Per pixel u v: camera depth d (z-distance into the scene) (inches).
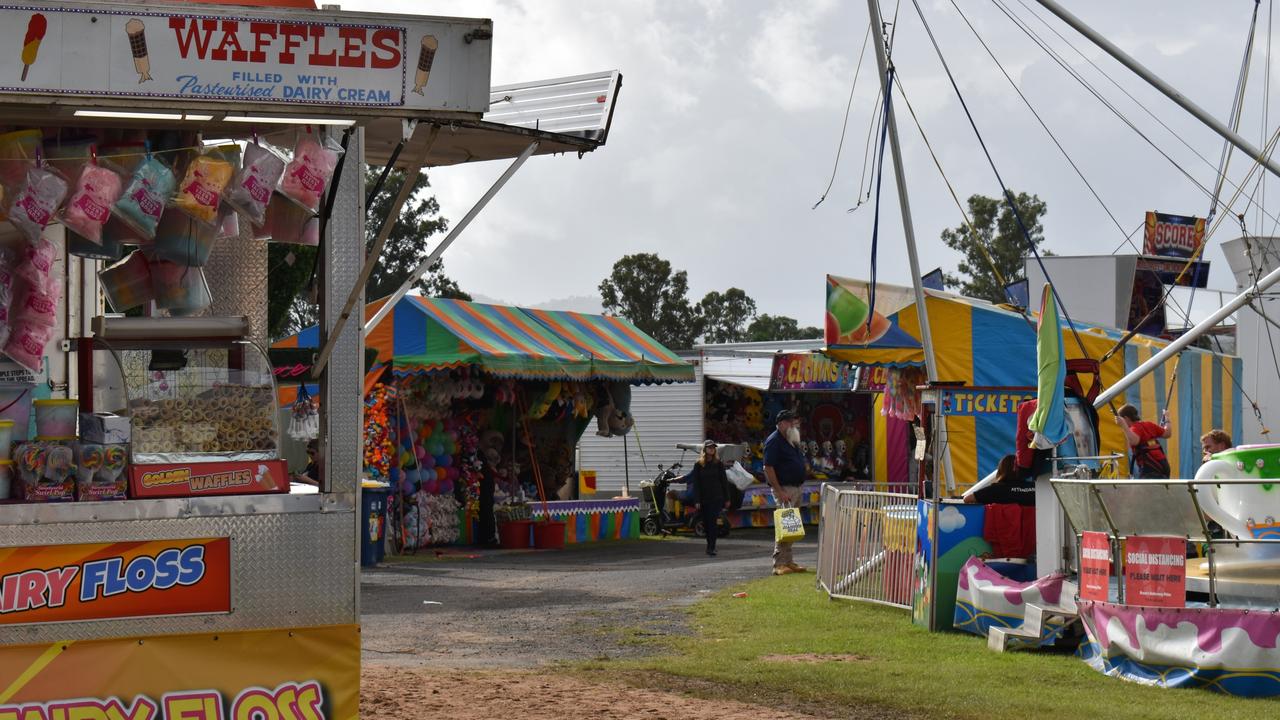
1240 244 910.4
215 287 291.0
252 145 220.5
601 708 279.9
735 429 1167.0
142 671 210.4
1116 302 1039.0
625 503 924.0
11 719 203.5
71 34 189.2
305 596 219.0
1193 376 818.8
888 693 302.0
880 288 648.4
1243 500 312.5
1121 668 325.7
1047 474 384.8
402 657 365.4
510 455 888.9
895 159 532.4
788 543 613.3
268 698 215.9
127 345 221.9
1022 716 277.0
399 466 769.6
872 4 503.2
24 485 211.0
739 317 2687.0
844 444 1147.9
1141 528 321.7
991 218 2512.3
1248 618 299.6
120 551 210.1
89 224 211.6
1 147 206.1
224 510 215.6
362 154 228.8
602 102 340.2
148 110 192.5
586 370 834.8
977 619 394.9
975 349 637.9
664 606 487.8
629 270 2635.3
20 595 205.0
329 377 222.8
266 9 195.3
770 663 346.9
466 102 202.4
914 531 448.8
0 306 213.3
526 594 538.0
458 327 777.6
